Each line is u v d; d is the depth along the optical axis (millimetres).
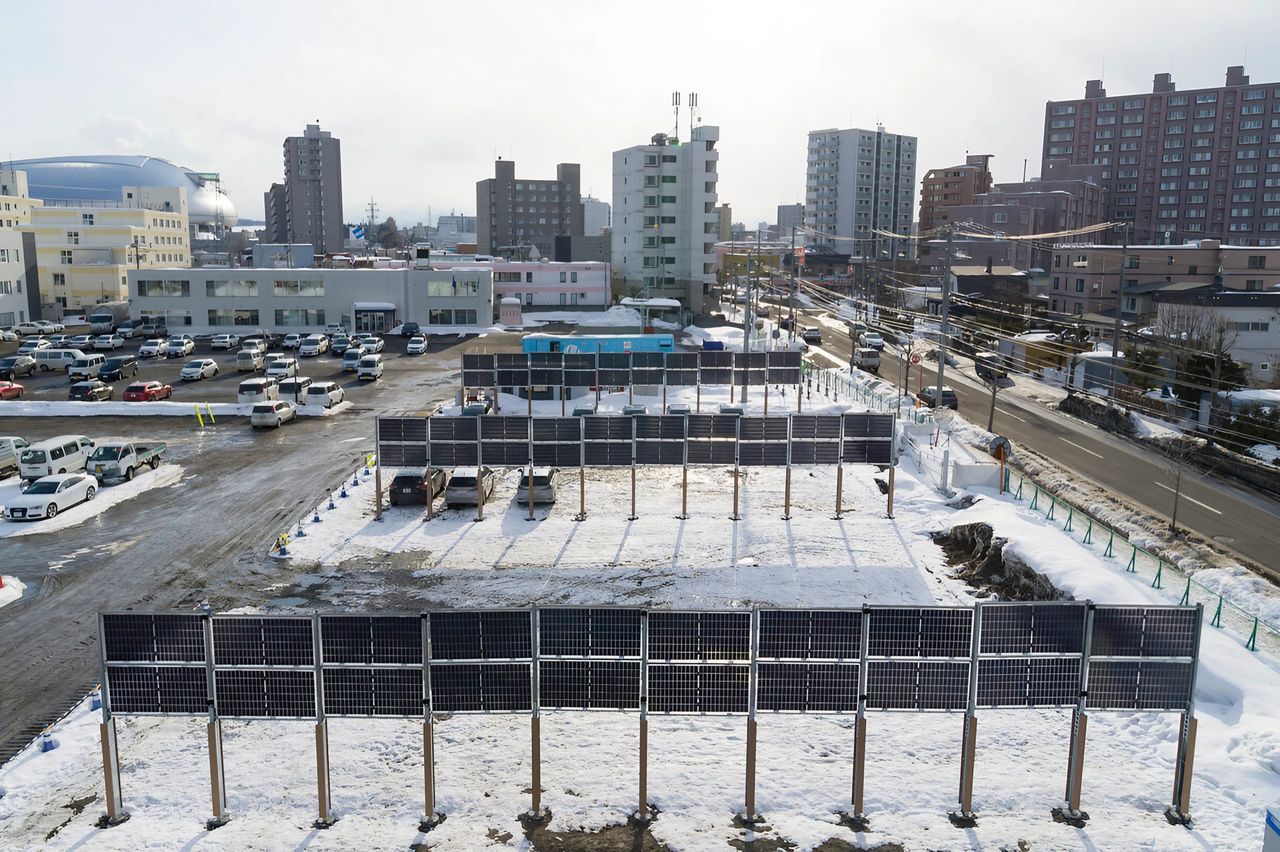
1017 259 149875
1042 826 17422
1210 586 28734
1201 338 64250
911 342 77438
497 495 41125
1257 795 18172
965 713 17719
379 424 37219
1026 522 33375
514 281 131625
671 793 18438
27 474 41719
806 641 17469
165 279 103062
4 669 24531
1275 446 46438
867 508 39281
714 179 131500
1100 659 17609
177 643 17344
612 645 17562
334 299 105938
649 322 115062
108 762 17578
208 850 16641
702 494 41406
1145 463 47094
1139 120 182750
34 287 110438
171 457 47750
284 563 32438
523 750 20172
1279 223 173250
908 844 16891
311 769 19500
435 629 17375
